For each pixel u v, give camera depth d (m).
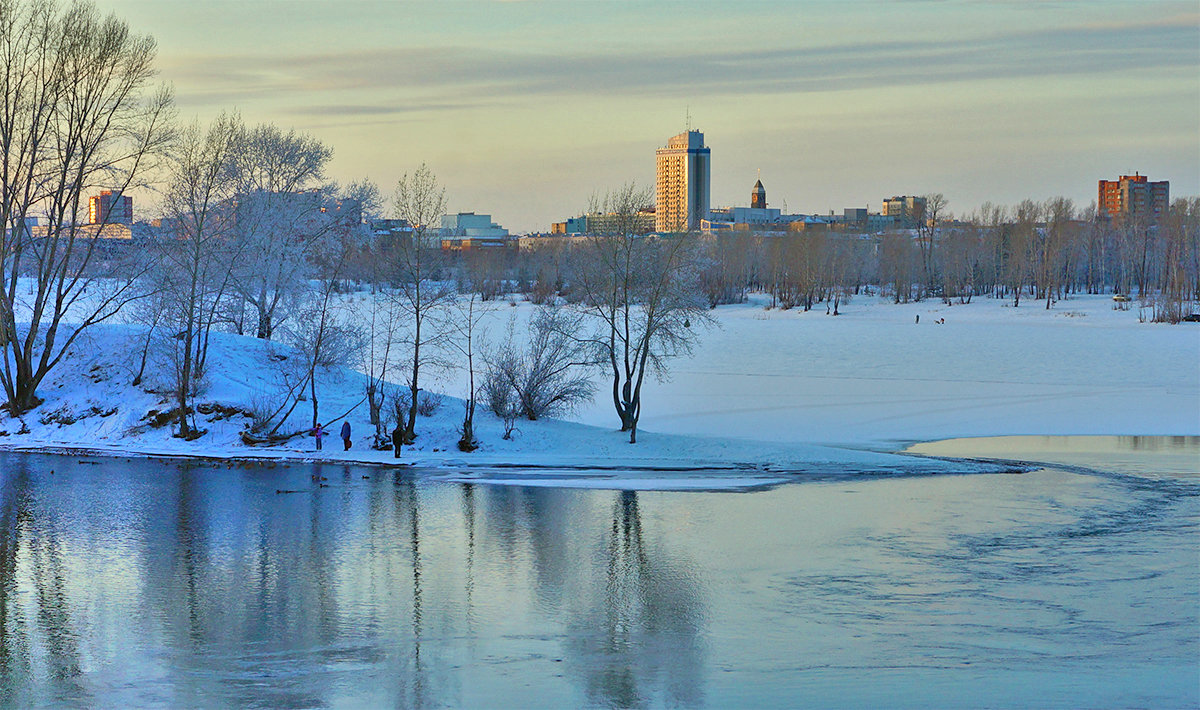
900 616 27.81
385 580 31.53
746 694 21.94
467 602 29.25
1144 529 38.44
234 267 64.88
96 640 25.94
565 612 28.30
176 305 60.25
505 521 39.81
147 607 28.77
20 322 69.94
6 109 58.50
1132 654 24.53
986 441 62.34
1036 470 51.88
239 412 60.12
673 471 51.22
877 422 68.69
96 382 63.44
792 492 45.72
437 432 58.69
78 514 41.12
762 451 56.03
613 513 41.25
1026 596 29.72
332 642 25.80
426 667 23.89
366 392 65.62
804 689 22.14
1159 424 68.69
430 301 60.19
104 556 34.47
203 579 31.58
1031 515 40.91
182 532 37.97
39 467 52.06
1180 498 44.44
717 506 42.69
